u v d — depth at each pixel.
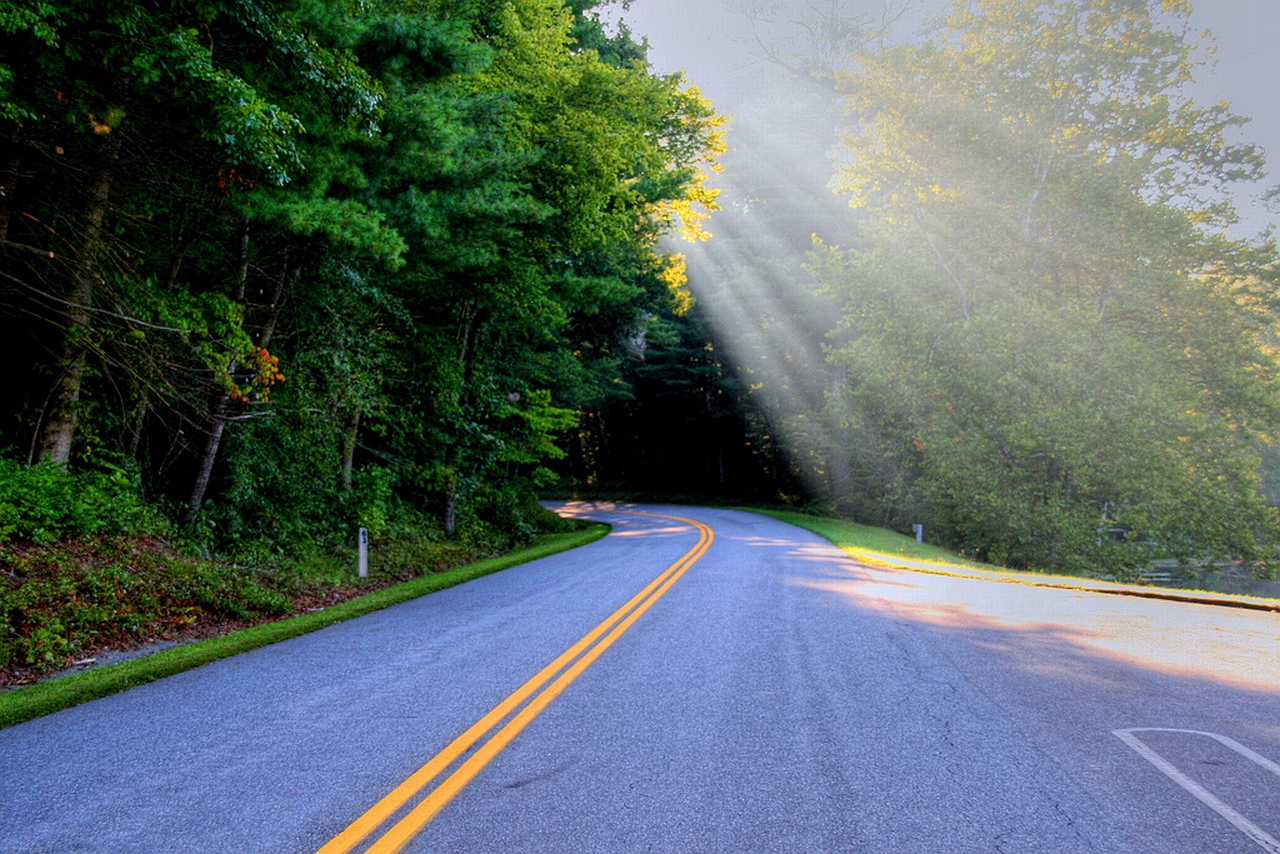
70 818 3.67
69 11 7.00
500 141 14.69
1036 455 25.48
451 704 5.64
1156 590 13.54
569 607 10.42
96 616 8.08
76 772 4.30
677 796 3.93
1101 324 25.97
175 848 3.36
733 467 61.50
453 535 22.73
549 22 19.33
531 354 28.03
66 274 9.63
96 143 9.02
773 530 30.19
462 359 23.22
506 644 7.88
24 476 9.73
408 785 4.07
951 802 3.88
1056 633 8.85
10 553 8.70
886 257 29.58
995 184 27.88
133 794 3.97
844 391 30.42
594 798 3.90
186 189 10.12
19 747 4.75
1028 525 24.38
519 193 16.39
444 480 21.84
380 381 17.28
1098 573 26.31
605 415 68.94
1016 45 27.08
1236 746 4.76
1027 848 3.37
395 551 17.72
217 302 11.45
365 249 10.91
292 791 4.00
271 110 8.25
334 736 4.91
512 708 5.52
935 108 28.20
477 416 24.06
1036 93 27.08
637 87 19.06
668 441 65.38
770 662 7.04
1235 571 33.28
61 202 9.29
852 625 9.09
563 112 17.62
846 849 3.35
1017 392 25.36
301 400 14.56
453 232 13.99
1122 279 26.33
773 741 4.81
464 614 9.96
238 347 11.52
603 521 37.53
